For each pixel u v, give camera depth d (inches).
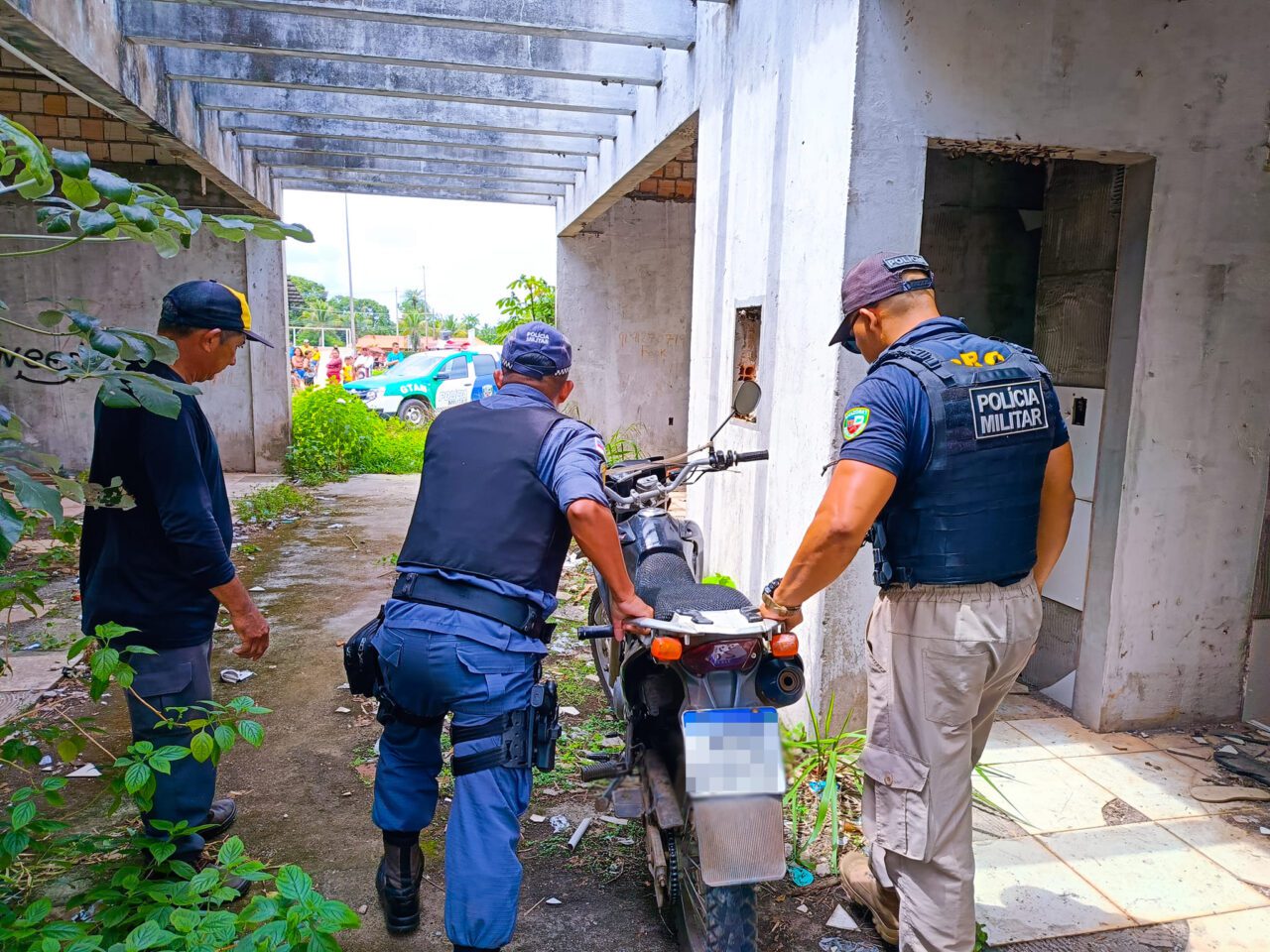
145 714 95.0
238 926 89.5
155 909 80.0
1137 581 140.3
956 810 81.4
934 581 80.0
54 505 63.6
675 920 95.0
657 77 226.8
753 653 83.4
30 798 83.6
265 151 341.4
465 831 82.8
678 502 301.6
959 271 163.6
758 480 158.7
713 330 187.5
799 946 94.0
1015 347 84.7
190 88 252.5
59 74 183.5
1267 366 139.5
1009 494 80.0
